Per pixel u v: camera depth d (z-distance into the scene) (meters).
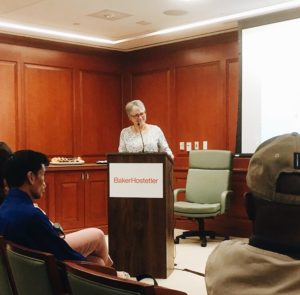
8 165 2.17
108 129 7.01
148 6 5.05
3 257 2.00
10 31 5.89
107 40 6.54
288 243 0.97
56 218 5.66
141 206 3.75
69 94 6.60
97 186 6.07
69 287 1.59
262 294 0.97
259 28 5.43
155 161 3.71
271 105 5.37
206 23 5.64
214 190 5.49
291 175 0.96
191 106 6.41
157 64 6.80
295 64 5.18
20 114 6.13
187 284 3.67
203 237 5.30
